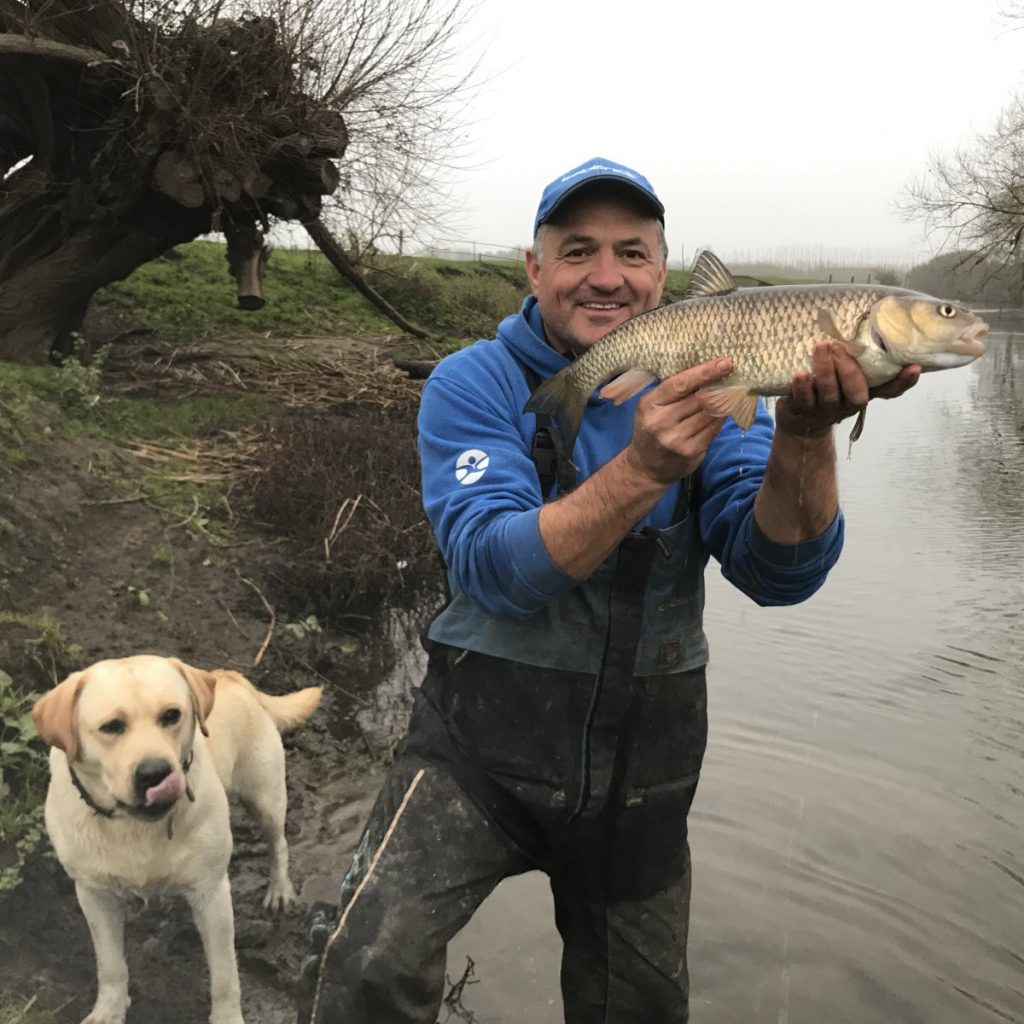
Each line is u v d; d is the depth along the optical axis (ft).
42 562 20.33
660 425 6.68
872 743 18.07
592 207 8.56
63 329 33.42
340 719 19.49
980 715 19.07
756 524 8.07
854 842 15.06
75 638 18.42
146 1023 11.18
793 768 17.15
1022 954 12.81
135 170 31.60
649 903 8.84
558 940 13.17
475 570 7.54
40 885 12.74
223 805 11.37
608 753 8.24
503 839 8.32
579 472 8.40
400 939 7.83
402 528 26.43
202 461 28.89
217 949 11.12
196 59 32.01
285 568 24.00
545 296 8.85
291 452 29.17
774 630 23.71
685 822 8.97
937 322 6.66
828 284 7.08
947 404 76.54
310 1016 7.93
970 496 39.34
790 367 7.05
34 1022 10.44
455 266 75.97
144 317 44.57
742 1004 11.88
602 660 8.11
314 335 48.62
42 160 32.99
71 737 10.40
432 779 8.29
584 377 8.11
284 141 32.76
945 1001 12.03
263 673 20.21
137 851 10.57
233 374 38.09
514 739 8.18
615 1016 9.07
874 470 45.93
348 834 15.64
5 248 34.76
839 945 12.91
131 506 24.27
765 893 13.88
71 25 30.58
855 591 26.63
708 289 7.96
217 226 34.42
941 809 15.93
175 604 21.21
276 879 13.79
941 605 25.38
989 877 14.28
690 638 8.62
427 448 8.47
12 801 13.48
